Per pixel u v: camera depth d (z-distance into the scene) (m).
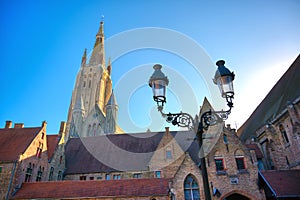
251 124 34.62
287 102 23.23
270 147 26.92
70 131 64.94
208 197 7.04
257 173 21.56
